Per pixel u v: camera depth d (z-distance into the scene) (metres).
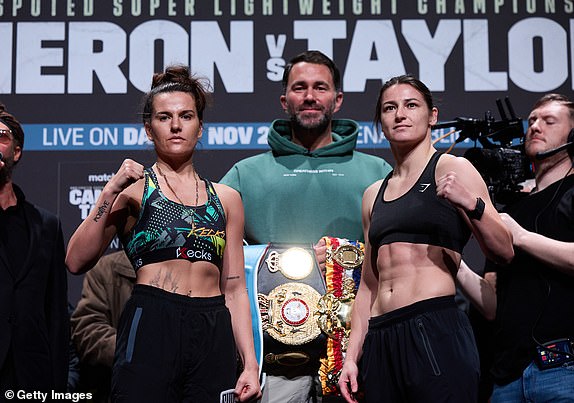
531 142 3.38
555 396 3.00
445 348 2.73
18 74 4.58
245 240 3.64
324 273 3.42
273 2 4.64
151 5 4.64
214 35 4.63
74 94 4.57
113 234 2.87
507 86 4.60
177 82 3.01
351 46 4.62
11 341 3.06
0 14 4.62
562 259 3.05
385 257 2.93
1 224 3.17
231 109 4.58
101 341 3.77
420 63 4.61
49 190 4.48
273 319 3.31
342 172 3.64
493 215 2.76
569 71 4.61
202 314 2.74
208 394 2.71
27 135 4.52
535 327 3.10
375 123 3.15
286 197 3.60
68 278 4.39
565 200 3.21
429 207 2.86
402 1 4.64
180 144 2.89
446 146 4.54
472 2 4.63
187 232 2.78
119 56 4.61
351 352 3.07
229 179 3.70
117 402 2.65
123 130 4.55
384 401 2.83
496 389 3.20
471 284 3.38
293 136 3.80
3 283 3.09
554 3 4.63
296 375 3.33
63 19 4.62
